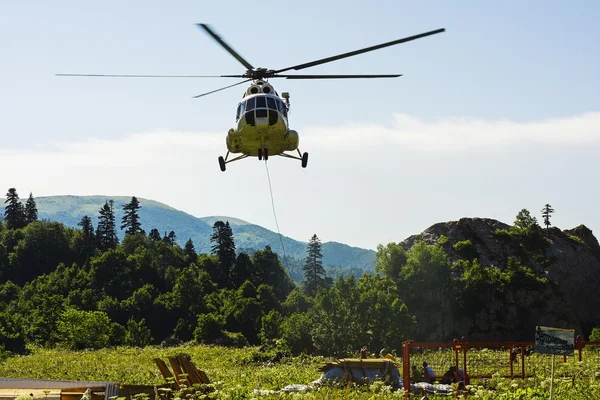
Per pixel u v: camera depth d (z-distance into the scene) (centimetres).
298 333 8738
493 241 15688
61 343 11769
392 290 11756
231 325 16600
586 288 15350
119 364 5291
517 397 1681
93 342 11638
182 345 9444
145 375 4094
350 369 2286
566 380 1905
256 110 2589
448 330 13162
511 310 13412
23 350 9425
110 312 17538
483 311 13300
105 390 1905
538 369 2475
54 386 1983
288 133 2686
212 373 4169
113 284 19400
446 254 14825
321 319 8969
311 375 3122
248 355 6162
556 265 15375
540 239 16088
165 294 18575
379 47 2342
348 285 9344
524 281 13838
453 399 1919
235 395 1842
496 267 14850
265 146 2680
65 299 17612
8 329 10750
